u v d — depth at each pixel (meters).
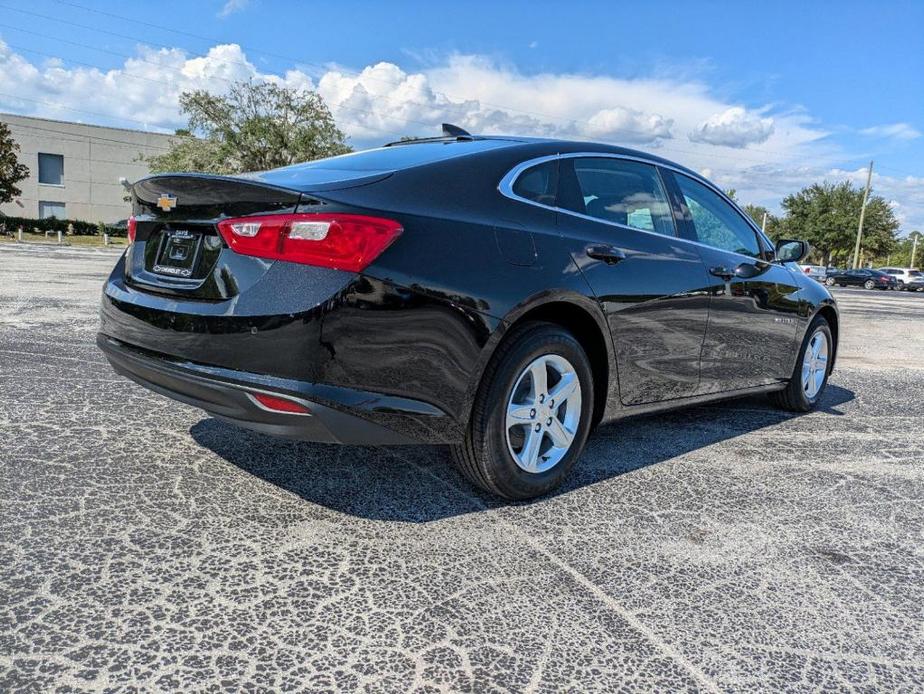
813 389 4.65
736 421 4.29
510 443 2.62
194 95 43.94
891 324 11.94
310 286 2.12
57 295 8.57
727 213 3.92
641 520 2.61
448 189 2.52
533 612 1.91
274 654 1.64
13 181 43.50
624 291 2.92
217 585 1.93
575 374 2.79
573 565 2.21
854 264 58.06
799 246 4.11
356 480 2.81
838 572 2.27
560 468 2.79
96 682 1.50
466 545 2.29
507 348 2.51
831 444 3.85
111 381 4.14
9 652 1.58
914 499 3.01
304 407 2.12
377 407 2.19
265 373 2.14
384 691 1.53
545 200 2.83
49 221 48.44
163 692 1.48
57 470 2.69
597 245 2.86
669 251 3.24
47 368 4.39
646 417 4.27
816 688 1.65
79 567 1.97
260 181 2.27
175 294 2.39
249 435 3.27
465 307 2.34
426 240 2.29
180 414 3.54
